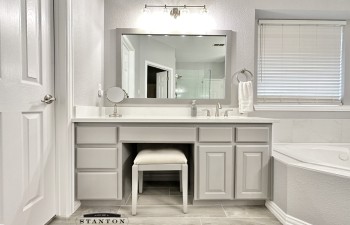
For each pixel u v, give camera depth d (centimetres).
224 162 179
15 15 119
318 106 255
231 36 237
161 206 185
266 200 184
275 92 262
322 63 260
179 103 237
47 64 153
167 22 237
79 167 174
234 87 239
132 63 237
